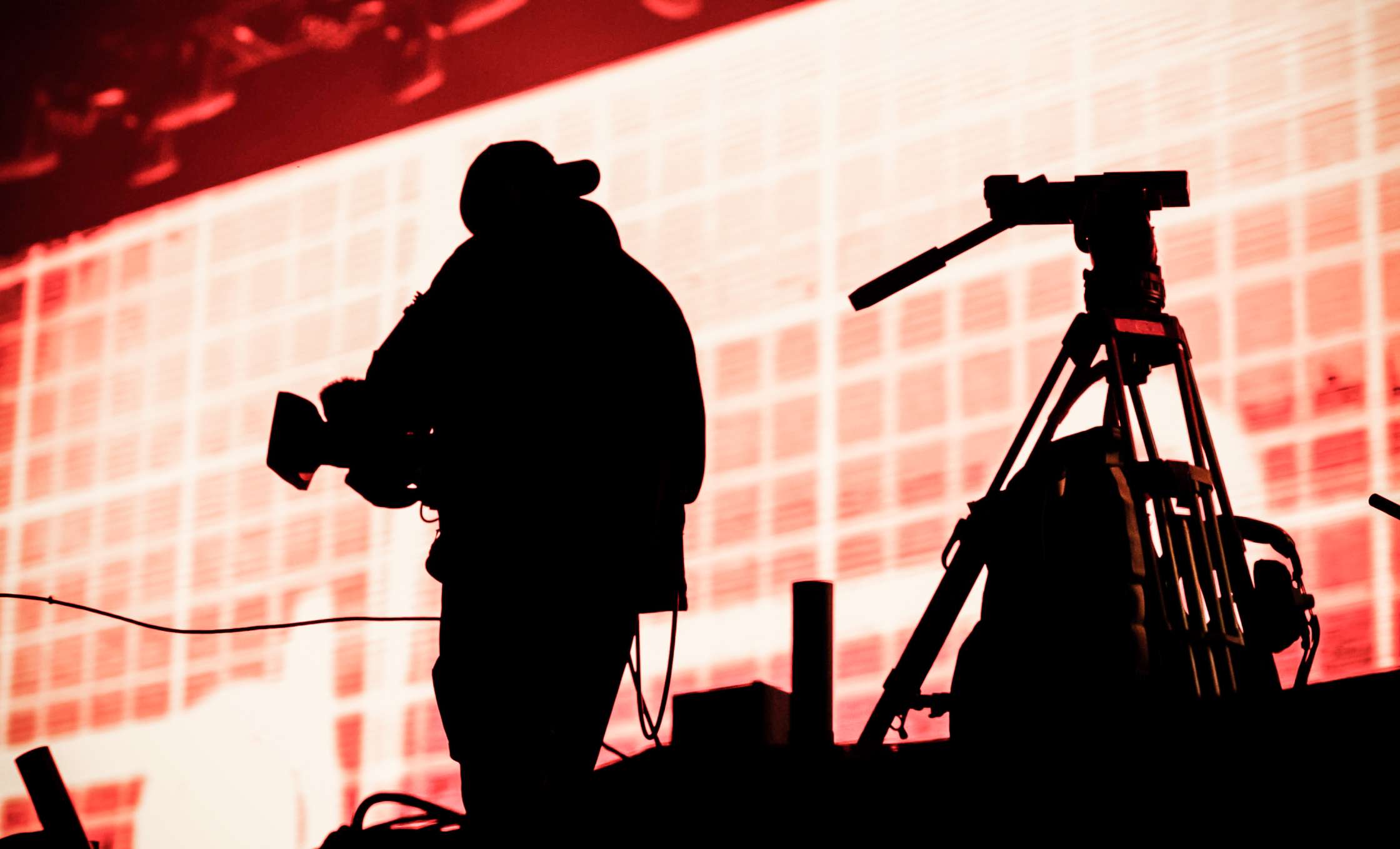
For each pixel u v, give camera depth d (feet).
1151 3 21.04
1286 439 18.52
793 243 22.47
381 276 25.81
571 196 9.73
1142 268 9.61
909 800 7.34
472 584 8.89
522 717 8.83
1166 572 8.59
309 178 26.78
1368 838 6.54
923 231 21.66
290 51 26.61
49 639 26.78
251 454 26.16
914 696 9.20
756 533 21.40
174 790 24.85
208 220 27.58
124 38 27.43
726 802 7.66
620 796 7.93
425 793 22.71
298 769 23.79
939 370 20.90
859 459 21.07
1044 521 8.64
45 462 27.86
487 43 25.21
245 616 25.29
